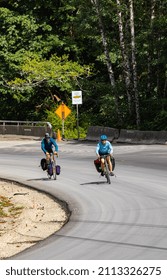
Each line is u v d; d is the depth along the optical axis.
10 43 88.56
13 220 28.56
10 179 42.38
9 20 87.88
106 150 38.16
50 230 25.48
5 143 74.06
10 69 89.56
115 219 26.58
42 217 28.69
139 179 39.44
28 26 88.38
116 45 84.56
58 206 31.61
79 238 23.12
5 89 89.75
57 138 77.12
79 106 93.44
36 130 81.12
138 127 74.88
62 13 91.19
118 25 78.94
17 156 58.56
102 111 85.56
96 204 30.75
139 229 24.17
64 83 88.00
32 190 37.69
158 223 25.22
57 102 93.94
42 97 97.94
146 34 74.31
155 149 60.00
